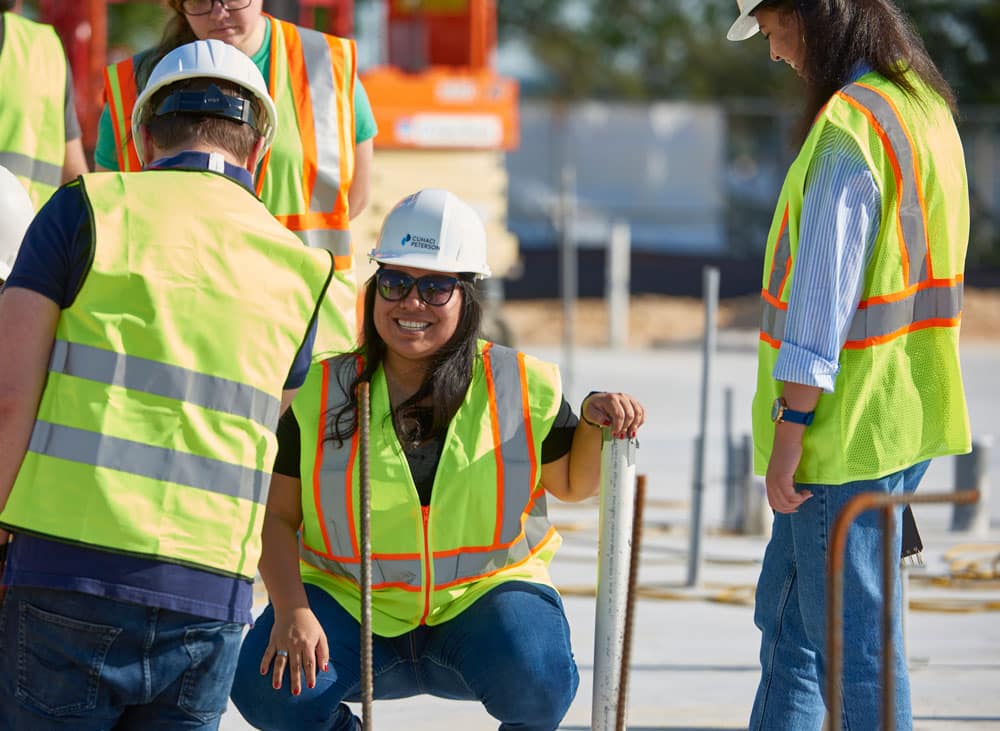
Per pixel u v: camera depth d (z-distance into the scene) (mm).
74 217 6797
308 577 9000
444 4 34062
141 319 6734
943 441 8664
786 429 8344
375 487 8625
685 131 71375
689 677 12789
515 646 8602
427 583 8750
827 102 8422
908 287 8438
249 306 6934
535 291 54469
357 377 8750
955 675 12898
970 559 17797
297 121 11000
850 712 8398
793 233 8445
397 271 8602
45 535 6621
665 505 20938
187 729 7035
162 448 6723
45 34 11703
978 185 62344
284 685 8539
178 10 10633
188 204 6910
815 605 8523
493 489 8734
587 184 71250
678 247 71375
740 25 9016
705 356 16094
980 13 75250
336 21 31141
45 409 6695
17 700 6801
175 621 6770
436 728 11250
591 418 8398
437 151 29422
